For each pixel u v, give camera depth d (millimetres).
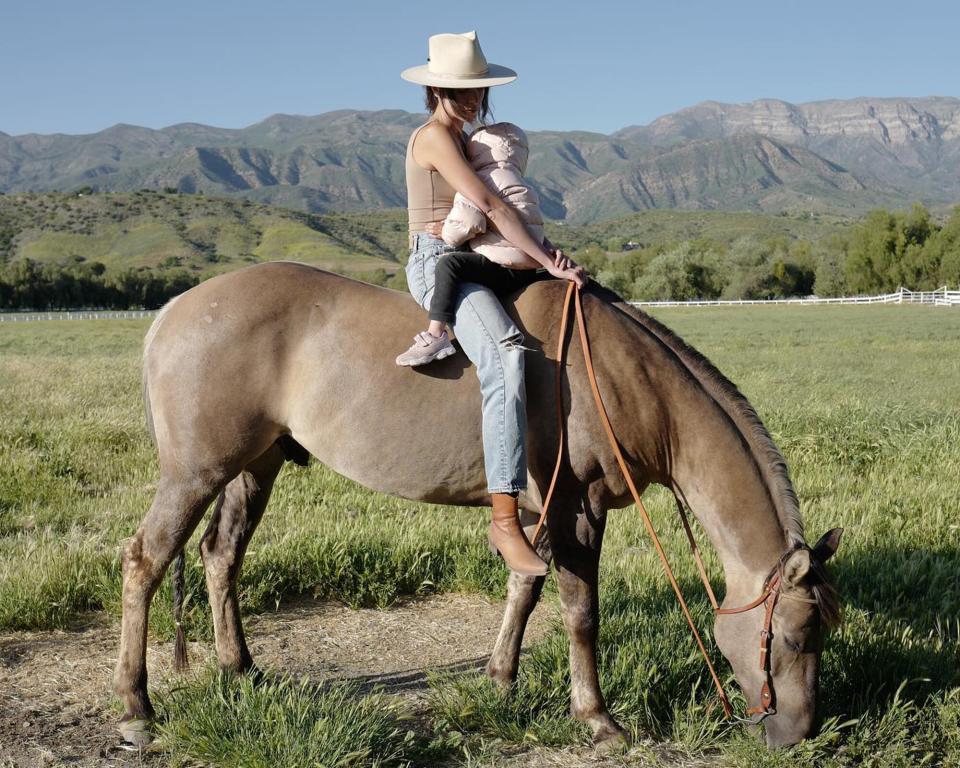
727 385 3793
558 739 3615
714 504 3570
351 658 4477
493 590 5375
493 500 3533
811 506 7023
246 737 3357
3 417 10453
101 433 9406
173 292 97312
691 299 91500
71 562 5191
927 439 9266
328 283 3902
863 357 22062
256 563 5242
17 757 3404
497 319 3506
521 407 3451
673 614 4668
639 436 3621
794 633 3328
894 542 5977
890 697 3955
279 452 4184
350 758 3314
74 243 199875
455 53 3623
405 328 3723
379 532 5930
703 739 3648
